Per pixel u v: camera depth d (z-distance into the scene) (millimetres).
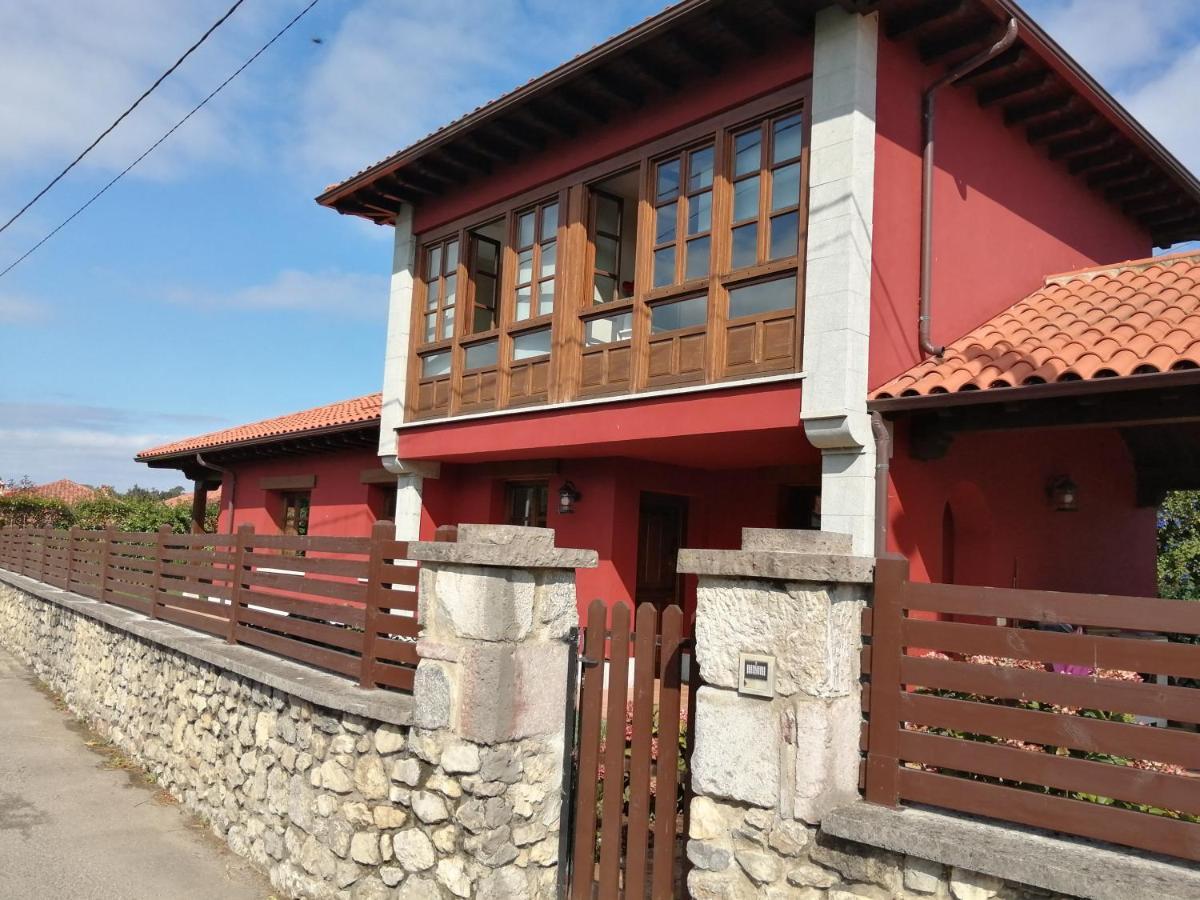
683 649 3451
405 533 10172
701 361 7070
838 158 6211
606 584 8711
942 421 6324
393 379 10180
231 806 5637
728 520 9539
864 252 6203
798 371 6363
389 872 4133
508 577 3869
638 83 7402
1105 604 2570
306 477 13227
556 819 4016
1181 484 9570
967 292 7270
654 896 3371
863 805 2908
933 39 6707
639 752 3543
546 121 8070
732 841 3055
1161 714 2459
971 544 7520
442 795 3910
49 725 9070
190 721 6457
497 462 10094
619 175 8016
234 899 4828
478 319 9648
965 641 2809
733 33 6633
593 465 9016
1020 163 8078
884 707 2947
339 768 4531
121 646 8273
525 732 3883
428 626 4113
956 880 2604
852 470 6152
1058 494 8172
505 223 9117
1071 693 2602
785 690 2943
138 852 5508
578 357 8164
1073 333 6363
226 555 6684
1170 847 2391
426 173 9266
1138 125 7879
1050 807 2590
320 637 5180
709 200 7223
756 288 6781
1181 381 5043
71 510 25438
